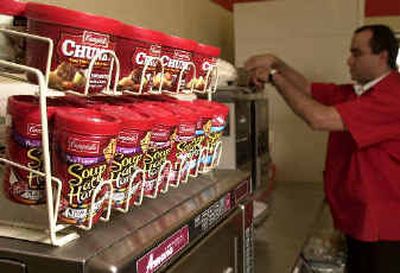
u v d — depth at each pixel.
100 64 0.61
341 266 1.72
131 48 0.68
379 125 1.78
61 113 0.57
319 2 2.32
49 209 0.55
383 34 1.89
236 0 2.76
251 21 2.43
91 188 0.58
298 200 2.16
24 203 0.59
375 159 1.82
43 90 0.53
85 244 0.58
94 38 0.59
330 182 1.99
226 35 2.77
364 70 1.93
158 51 0.75
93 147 0.56
